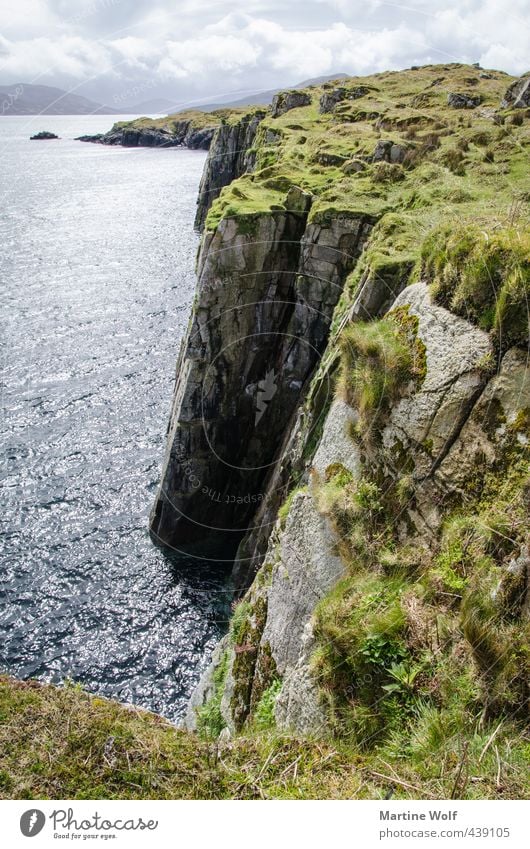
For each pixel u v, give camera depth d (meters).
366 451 8.91
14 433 33.44
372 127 34.28
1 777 4.80
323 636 7.16
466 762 4.73
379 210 18.66
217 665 12.63
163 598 22.78
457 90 40.72
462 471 7.30
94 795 4.71
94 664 20.08
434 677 5.92
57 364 41.75
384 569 7.49
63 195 104.38
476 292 7.92
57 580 23.69
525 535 6.18
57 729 5.26
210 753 5.17
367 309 13.07
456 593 6.44
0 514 27.27
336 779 4.96
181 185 114.12
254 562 20.20
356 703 6.23
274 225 20.39
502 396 7.21
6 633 21.28
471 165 19.97
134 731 5.34
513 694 5.39
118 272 62.84
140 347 44.84
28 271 62.59
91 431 33.81
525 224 8.73
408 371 8.53
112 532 26.34
